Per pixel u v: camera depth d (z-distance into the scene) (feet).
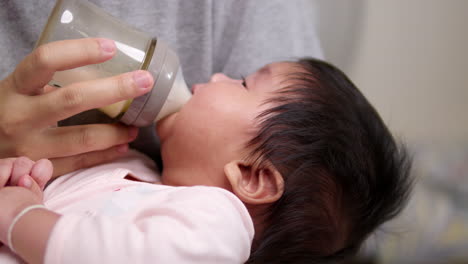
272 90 2.36
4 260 1.75
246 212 1.92
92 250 1.54
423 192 5.14
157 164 2.99
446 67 6.24
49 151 2.00
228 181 2.20
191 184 2.30
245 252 1.87
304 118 2.24
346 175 2.25
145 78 1.81
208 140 2.26
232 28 2.95
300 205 2.18
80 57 1.68
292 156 2.18
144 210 1.85
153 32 2.52
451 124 6.53
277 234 2.19
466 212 4.93
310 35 3.40
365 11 5.61
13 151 1.92
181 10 2.66
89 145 2.08
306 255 2.30
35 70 1.67
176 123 2.33
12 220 1.61
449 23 5.92
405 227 4.60
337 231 2.32
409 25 5.88
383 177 2.43
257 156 2.18
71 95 1.73
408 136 6.45
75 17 1.85
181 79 2.27
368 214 2.39
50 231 1.57
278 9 3.04
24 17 2.16
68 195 2.03
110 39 1.86
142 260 1.57
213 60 3.07
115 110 2.07
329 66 2.70
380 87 6.25
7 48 2.19
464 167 5.49
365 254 4.24
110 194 2.02
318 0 4.95
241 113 2.26
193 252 1.63
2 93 1.81
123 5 2.35
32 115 1.78
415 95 6.39
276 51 3.05
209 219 1.74
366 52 5.92
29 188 1.78
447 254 4.58
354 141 2.32
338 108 2.36
